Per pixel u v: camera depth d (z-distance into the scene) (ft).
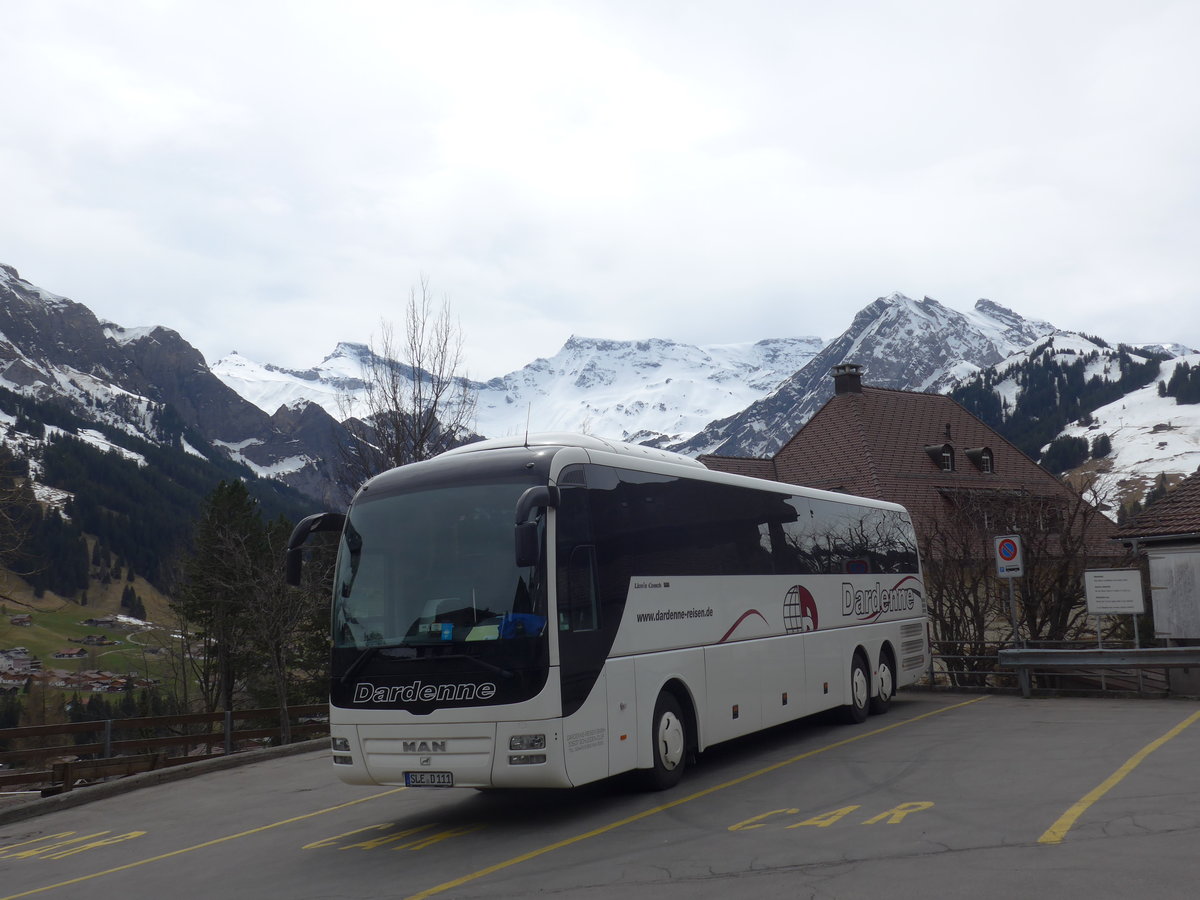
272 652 127.85
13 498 86.22
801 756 49.01
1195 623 80.64
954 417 184.44
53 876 36.55
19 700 241.35
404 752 35.58
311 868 33.47
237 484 190.49
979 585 91.91
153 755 65.41
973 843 28.91
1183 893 22.94
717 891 25.81
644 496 42.29
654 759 40.68
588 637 37.01
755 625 49.75
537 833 35.65
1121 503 487.20
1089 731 52.26
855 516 64.64
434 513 37.40
